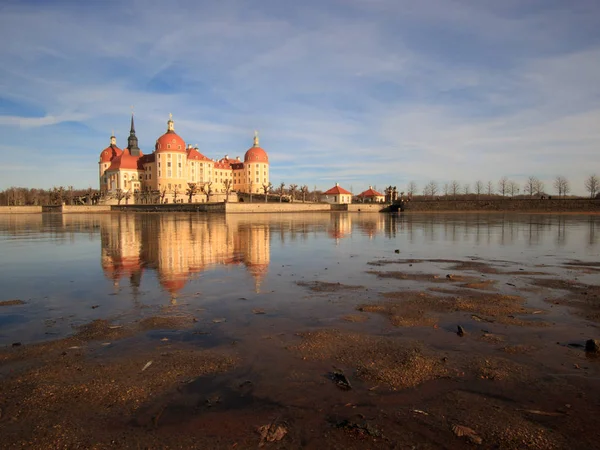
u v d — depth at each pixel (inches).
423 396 213.8
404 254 763.4
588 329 317.7
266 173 6643.7
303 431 181.9
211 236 1165.1
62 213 4232.3
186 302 405.1
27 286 483.8
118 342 293.4
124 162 5871.1
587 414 195.2
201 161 6166.3
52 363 256.7
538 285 475.5
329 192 6294.3
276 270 588.4
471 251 804.0
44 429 185.2
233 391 219.0
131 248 869.8
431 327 324.5
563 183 4953.3
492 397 212.4
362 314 360.8
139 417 194.4
